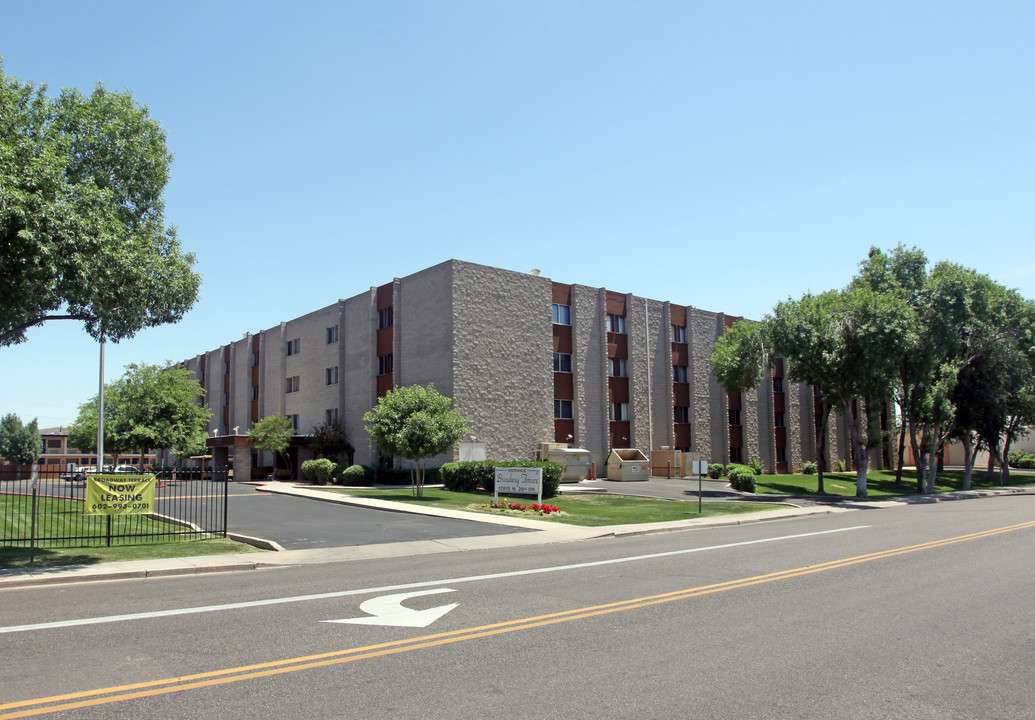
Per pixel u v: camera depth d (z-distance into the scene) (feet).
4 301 43.42
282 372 158.20
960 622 26.99
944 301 122.01
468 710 17.46
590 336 133.08
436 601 30.96
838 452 180.96
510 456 118.21
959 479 171.53
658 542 55.11
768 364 117.60
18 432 301.02
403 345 124.26
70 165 50.44
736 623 26.84
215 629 25.72
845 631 25.62
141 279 49.11
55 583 36.50
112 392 138.82
